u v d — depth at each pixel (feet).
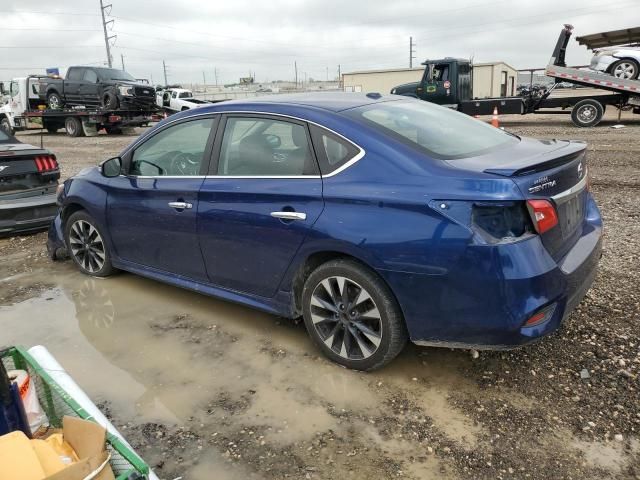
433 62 61.26
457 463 8.07
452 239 8.65
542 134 47.57
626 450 8.13
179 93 110.11
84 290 15.42
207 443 8.75
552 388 9.69
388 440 8.62
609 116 66.08
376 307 9.82
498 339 8.81
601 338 11.14
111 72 75.31
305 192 10.30
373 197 9.43
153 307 14.05
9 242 20.76
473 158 9.75
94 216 15.21
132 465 5.67
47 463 5.43
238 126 11.87
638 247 16.21
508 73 129.49
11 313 14.05
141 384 10.50
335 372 10.59
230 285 12.26
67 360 11.53
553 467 7.88
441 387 9.93
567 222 9.80
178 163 12.96
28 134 82.07
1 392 5.92
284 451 8.48
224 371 10.83
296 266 10.73
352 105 11.37
